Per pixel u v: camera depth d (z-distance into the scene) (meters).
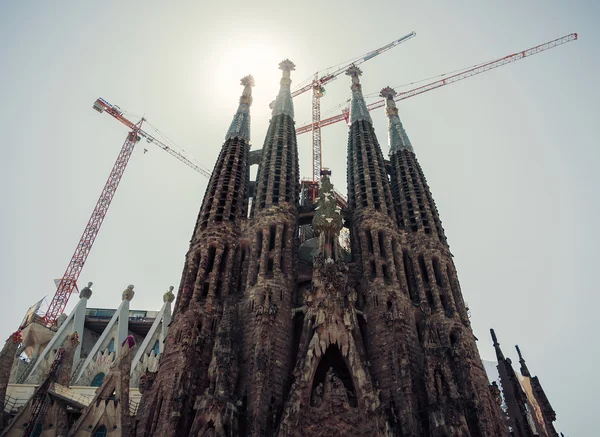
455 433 42.50
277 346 52.03
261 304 54.84
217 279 59.03
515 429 56.97
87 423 57.38
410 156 80.75
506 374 60.88
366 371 48.00
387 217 67.50
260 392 46.44
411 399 47.06
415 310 58.19
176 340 51.72
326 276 53.69
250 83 96.19
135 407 74.94
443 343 53.75
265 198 70.00
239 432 44.28
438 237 66.56
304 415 44.66
